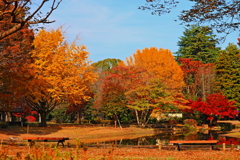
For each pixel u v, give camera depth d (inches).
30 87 1079.0
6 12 331.3
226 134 1272.1
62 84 1222.3
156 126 1683.1
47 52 1171.3
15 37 818.8
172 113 2068.2
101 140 1096.8
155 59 2018.9
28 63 1040.2
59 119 2048.5
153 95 1525.6
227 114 1581.0
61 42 1238.3
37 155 239.5
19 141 852.6
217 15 425.4
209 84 2028.8
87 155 473.7
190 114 1940.2
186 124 1643.7
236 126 1716.3
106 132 1322.6
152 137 1221.7
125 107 1561.3
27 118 1919.3
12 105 1081.4
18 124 1539.1
